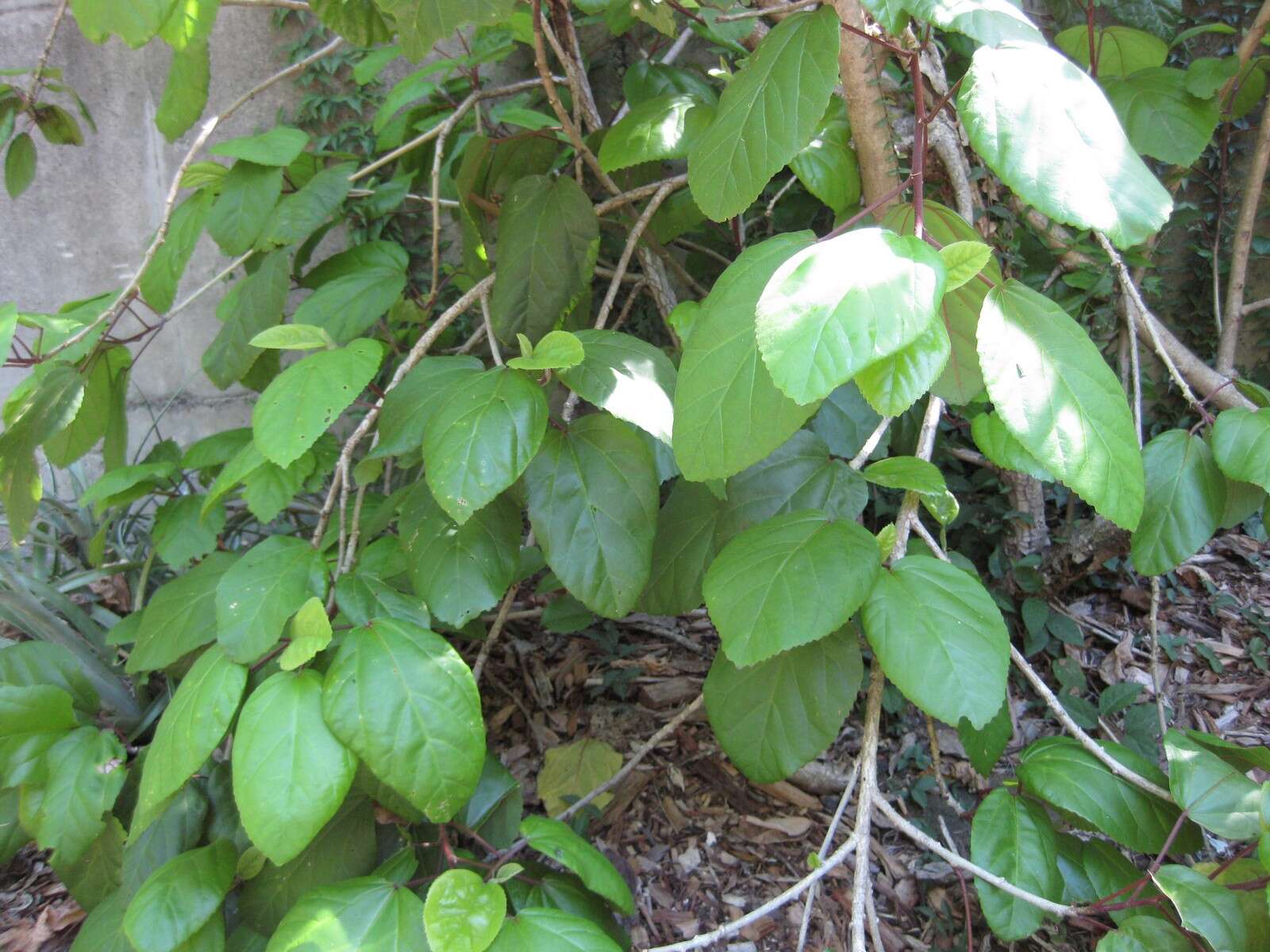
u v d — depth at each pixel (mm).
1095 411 989
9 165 2055
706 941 1175
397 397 1424
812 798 2248
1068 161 865
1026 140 872
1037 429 965
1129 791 1354
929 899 1936
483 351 2967
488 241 2117
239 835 1662
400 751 1106
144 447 3451
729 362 1044
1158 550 1460
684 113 1671
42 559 2602
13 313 1283
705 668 2668
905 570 1176
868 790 1309
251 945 1546
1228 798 1224
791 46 1071
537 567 1966
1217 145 3223
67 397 1548
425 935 1163
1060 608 2709
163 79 3201
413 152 2396
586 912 1439
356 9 1675
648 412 1251
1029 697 2484
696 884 2027
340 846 1530
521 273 1688
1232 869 1265
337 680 1116
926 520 2812
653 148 1634
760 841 2131
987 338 983
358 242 3387
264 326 1763
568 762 2283
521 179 1724
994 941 1848
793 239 1078
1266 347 3465
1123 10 2750
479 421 1168
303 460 1647
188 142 3289
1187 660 2578
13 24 3080
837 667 1367
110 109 3195
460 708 1145
